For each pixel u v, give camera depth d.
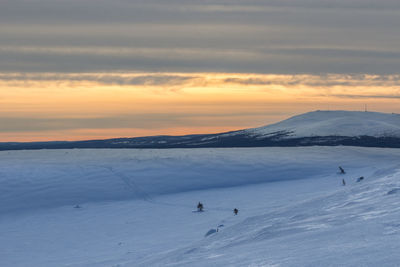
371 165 103.69
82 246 42.62
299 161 109.50
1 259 39.47
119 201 75.62
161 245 34.91
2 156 120.31
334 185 73.38
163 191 83.19
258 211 51.88
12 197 77.69
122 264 22.80
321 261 7.42
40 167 100.62
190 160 109.75
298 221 15.50
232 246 13.91
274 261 8.42
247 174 96.50
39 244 45.88
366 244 8.35
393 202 15.45
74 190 82.12
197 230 43.19
